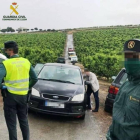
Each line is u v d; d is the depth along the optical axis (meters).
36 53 25.23
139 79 1.70
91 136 4.71
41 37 94.69
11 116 3.50
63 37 102.25
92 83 6.65
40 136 4.45
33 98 5.56
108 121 5.91
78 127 5.23
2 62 3.38
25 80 3.56
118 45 51.34
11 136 3.52
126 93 1.76
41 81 6.17
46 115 5.95
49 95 5.50
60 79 6.39
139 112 1.61
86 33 112.94
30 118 5.57
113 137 1.92
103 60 15.92
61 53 51.09
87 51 45.12
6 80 3.43
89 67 20.28
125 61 1.73
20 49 23.25
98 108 6.80
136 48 1.66
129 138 1.68
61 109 5.43
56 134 4.64
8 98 3.45
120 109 1.82
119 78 6.27
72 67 7.11
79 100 5.55
